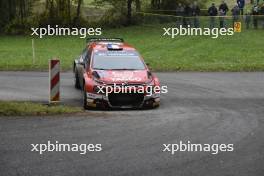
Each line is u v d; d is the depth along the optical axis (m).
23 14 52.28
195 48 36.50
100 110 17.36
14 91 20.81
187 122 15.06
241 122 15.18
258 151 11.91
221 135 13.45
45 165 10.70
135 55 19.20
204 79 24.88
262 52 34.22
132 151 11.83
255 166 10.77
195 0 51.09
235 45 37.03
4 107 15.95
